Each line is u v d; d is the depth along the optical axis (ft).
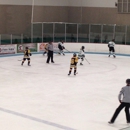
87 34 110.11
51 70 73.97
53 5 115.24
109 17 113.39
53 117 40.88
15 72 70.85
